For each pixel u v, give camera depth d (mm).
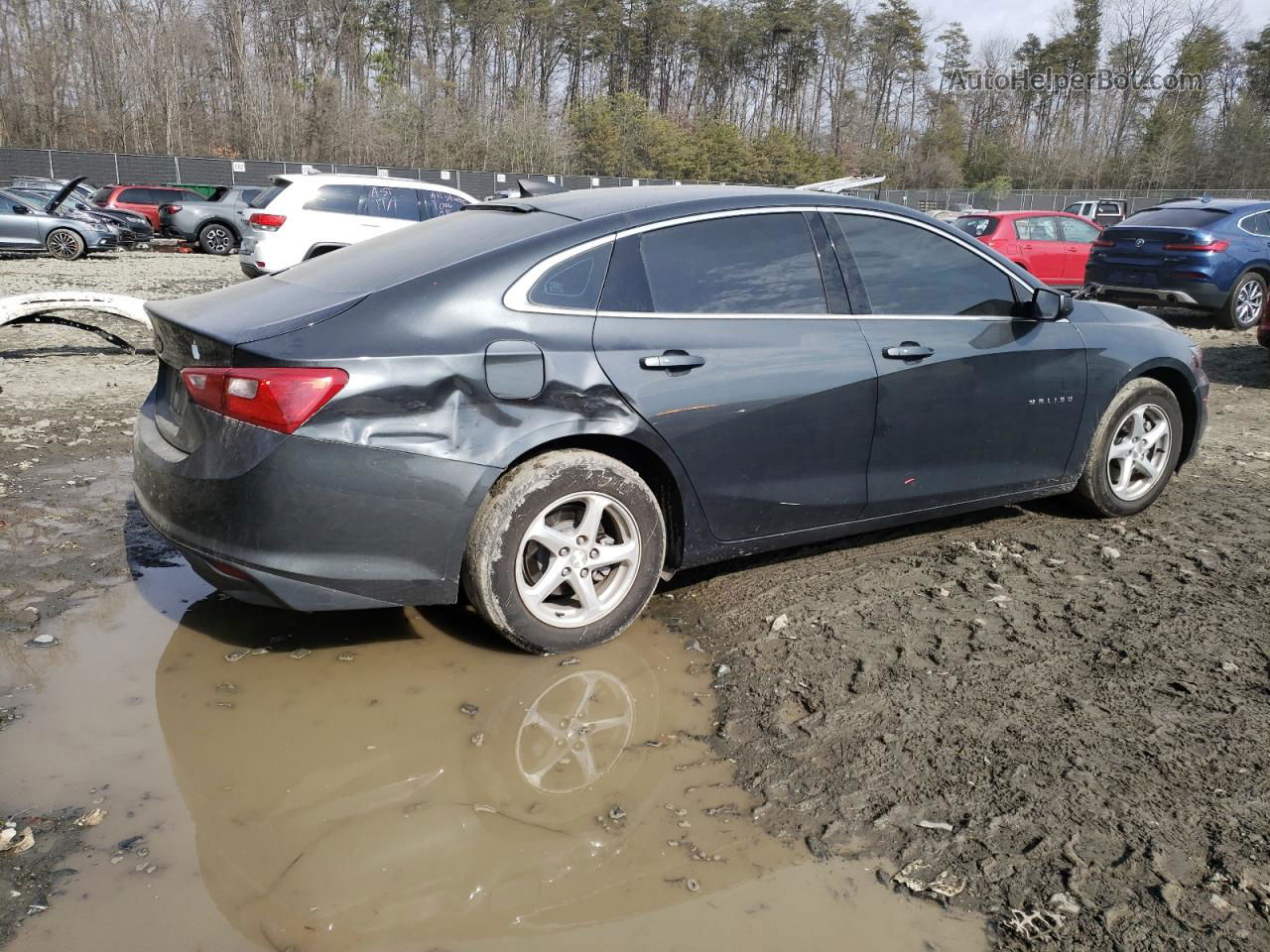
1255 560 4141
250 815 2477
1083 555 4238
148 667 3215
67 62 47500
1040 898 2193
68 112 47406
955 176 69625
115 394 7344
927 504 4035
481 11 68875
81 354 9062
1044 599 3771
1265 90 66000
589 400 3178
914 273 3941
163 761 2701
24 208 19797
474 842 2395
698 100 82375
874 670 3221
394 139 51594
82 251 20312
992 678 3158
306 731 2871
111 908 2137
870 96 82625
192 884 2223
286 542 2885
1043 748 2760
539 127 54500
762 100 83000
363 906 2162
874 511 3906
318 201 13461
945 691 3082
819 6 79438
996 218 14430
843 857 2350
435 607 3732
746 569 4125
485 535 3084
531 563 3301
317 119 50469
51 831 2389
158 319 3305
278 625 3555
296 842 2381
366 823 2459
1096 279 12508
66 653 3299
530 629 3238
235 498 2873
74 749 2740
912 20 80250
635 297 3334
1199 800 2510
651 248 3404
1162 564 4117
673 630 3576
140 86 49156
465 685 3154
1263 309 9078
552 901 2197
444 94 56781
